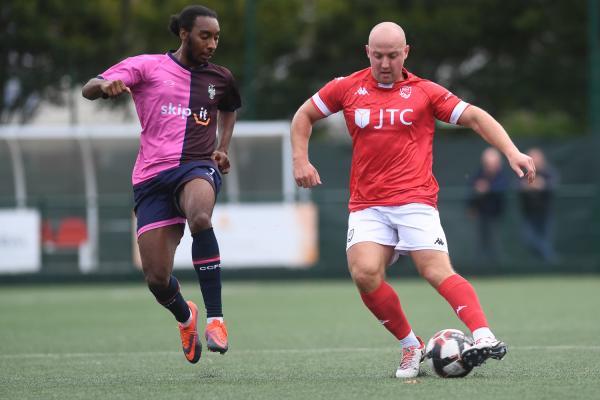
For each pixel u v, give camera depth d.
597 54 71.00
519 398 19.83
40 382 24.12
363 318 42.81
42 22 72.50
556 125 99.44
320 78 82.19
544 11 84.94
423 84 23.39
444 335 23.27
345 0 86.75
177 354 30.52
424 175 23.36
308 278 67.50
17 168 67.81
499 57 88.06
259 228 66.25
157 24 88.50
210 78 24.41
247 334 36.56
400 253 23.94
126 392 21.73
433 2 86.94
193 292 58.56
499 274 67.56
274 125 67.94
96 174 68.38
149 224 23.77
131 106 71.62
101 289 63.72
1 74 70.31
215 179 24.03
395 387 21.58
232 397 20.61
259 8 87.31
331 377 24.06
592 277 67.00
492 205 67.19
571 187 67.88
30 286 66.56
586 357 27.50
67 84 71.00
